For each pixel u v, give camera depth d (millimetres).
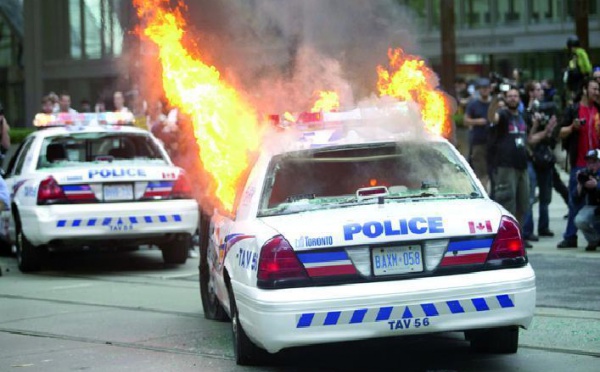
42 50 35094
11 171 16094
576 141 14641
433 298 7074
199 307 11289
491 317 7160
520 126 14695
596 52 34906
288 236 7199
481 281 7145
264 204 8039
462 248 7230
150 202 14234
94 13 17484
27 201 14312
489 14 37719
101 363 8555
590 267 12883
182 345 9188
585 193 14484
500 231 7324
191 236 15297
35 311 11305
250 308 7309
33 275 14578
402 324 7066
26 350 9188
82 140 15156
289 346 7105
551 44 36156
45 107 21703
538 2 36469
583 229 14484
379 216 7281
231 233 8211
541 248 15117
